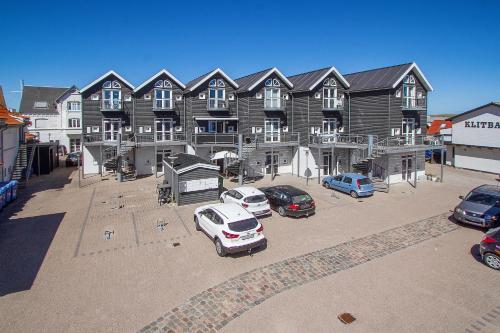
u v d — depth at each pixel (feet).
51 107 166.71
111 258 41.60
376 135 89.40
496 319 29.17
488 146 104.53
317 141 90.17
